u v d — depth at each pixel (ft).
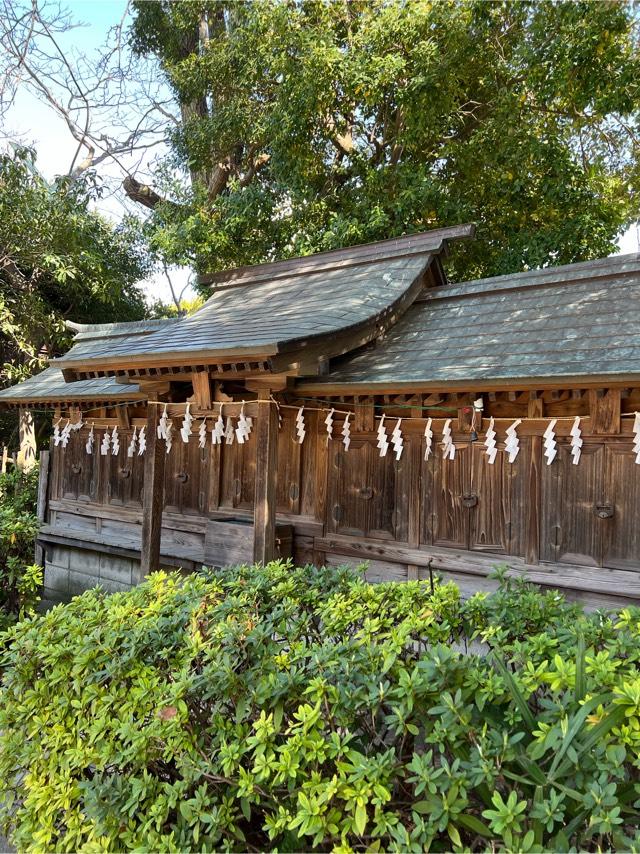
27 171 38.01
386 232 35.09
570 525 14.11
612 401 13.37
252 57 38.29
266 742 6.68
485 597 9.60
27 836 8.43
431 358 16.05
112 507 25.52
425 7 33.58
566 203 33.81
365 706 6.82
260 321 18.62
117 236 47.09
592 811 5.41
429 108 32.89
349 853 5.86
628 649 7.28
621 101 29.81
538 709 7.44
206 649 8.02
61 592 28.12
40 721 8.66
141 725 7.87
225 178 46.34
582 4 29.58
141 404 23.98
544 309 16.60
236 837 6.82
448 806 5.56
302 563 18.76
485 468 15.46
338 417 18.22
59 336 41.70
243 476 20.75
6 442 45.01
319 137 37.47
